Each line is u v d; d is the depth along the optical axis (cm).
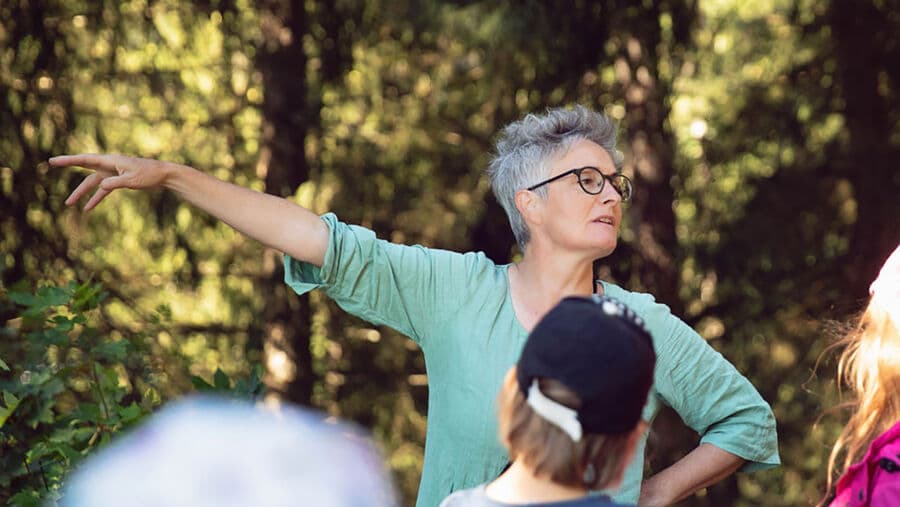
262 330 1495
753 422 489
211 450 203
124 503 205
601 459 276
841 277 1578
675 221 1479
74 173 1305
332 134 1605
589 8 1417
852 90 1556
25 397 593
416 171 1623
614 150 478
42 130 1298
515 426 281
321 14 1495
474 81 1566
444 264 463
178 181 457
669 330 474
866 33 1542
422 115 1611
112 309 1414
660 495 485
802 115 1595
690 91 1623
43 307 614
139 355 702
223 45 1479
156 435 236
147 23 1416
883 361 438
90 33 1377
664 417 1432
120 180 451
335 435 208
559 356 272
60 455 595
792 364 1588
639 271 1495
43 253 1270
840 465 1559
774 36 1578
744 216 1616
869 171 1555
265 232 456
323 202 1513
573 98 1490
